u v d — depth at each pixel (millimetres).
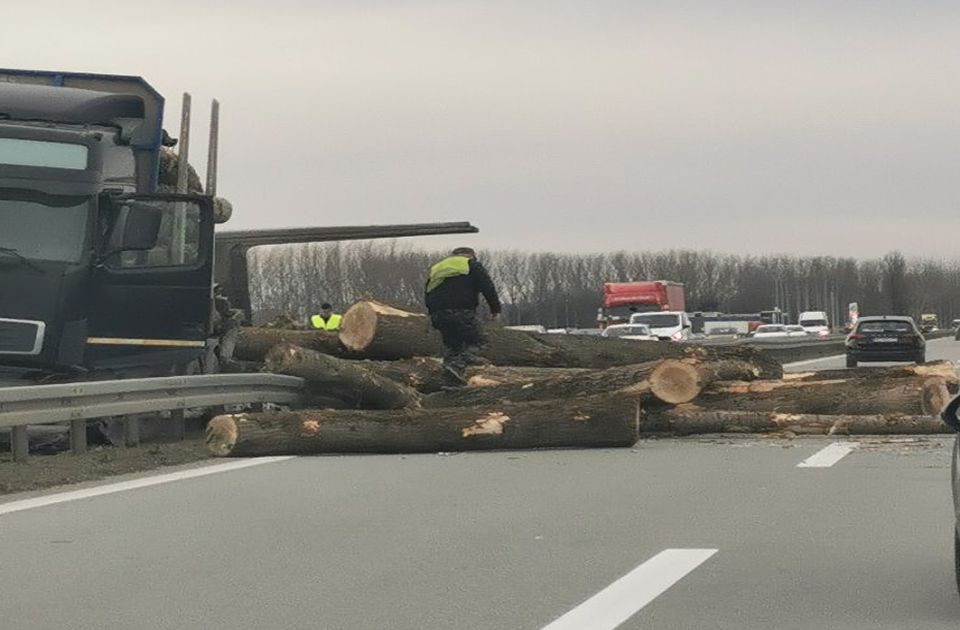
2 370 15852
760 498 11766
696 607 7547
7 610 7668
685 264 185125
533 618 7320
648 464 14461
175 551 9477
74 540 9977
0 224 15844
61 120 16562
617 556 9117
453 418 15602
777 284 199500
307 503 11727
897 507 11109
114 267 16203
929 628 6992
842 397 17172
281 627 7184
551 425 15719
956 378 17344
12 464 13961
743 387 17484
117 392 14969
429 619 7324
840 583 8156
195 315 16859
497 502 11695
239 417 15398
